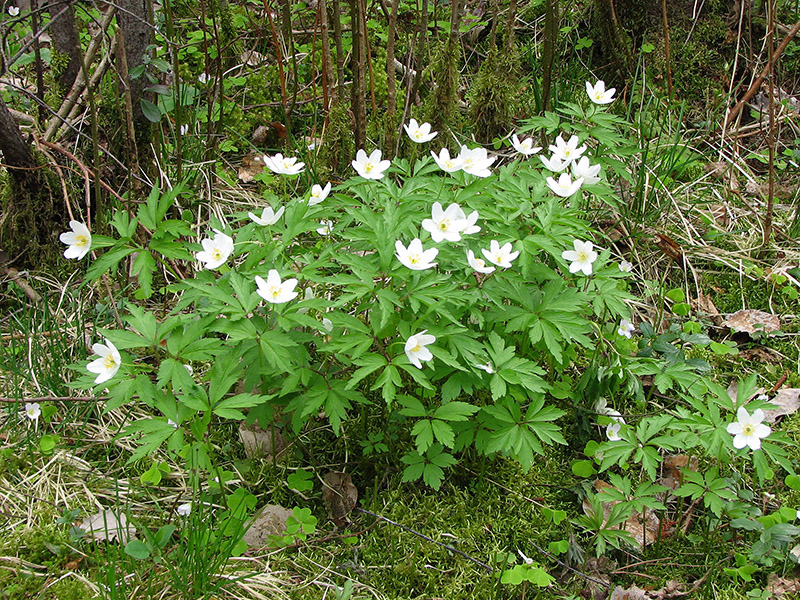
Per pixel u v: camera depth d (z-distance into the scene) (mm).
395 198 883
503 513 874
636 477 911
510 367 808
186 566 751
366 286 776
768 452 809
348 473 898
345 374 849
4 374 974
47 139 1074
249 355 804
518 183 902
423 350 766
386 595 798
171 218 1149
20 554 799
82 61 942
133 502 854
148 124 1126
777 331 1070
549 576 779
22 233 1090
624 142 1054
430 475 828
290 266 852
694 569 834
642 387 991
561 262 833
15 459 882
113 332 779
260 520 839
